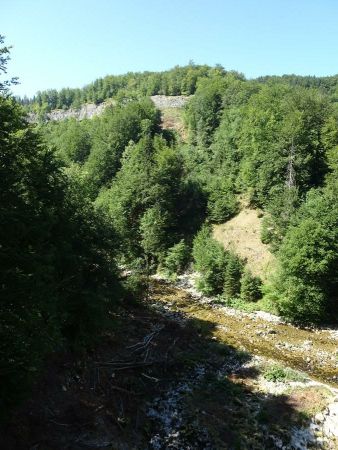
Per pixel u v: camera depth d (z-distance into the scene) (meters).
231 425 19.47
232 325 34.97
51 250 16.64
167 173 58.91
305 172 50.66
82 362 22.05
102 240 24.64
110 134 81.94
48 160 20.08
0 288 13.10
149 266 54.78
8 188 13.80
